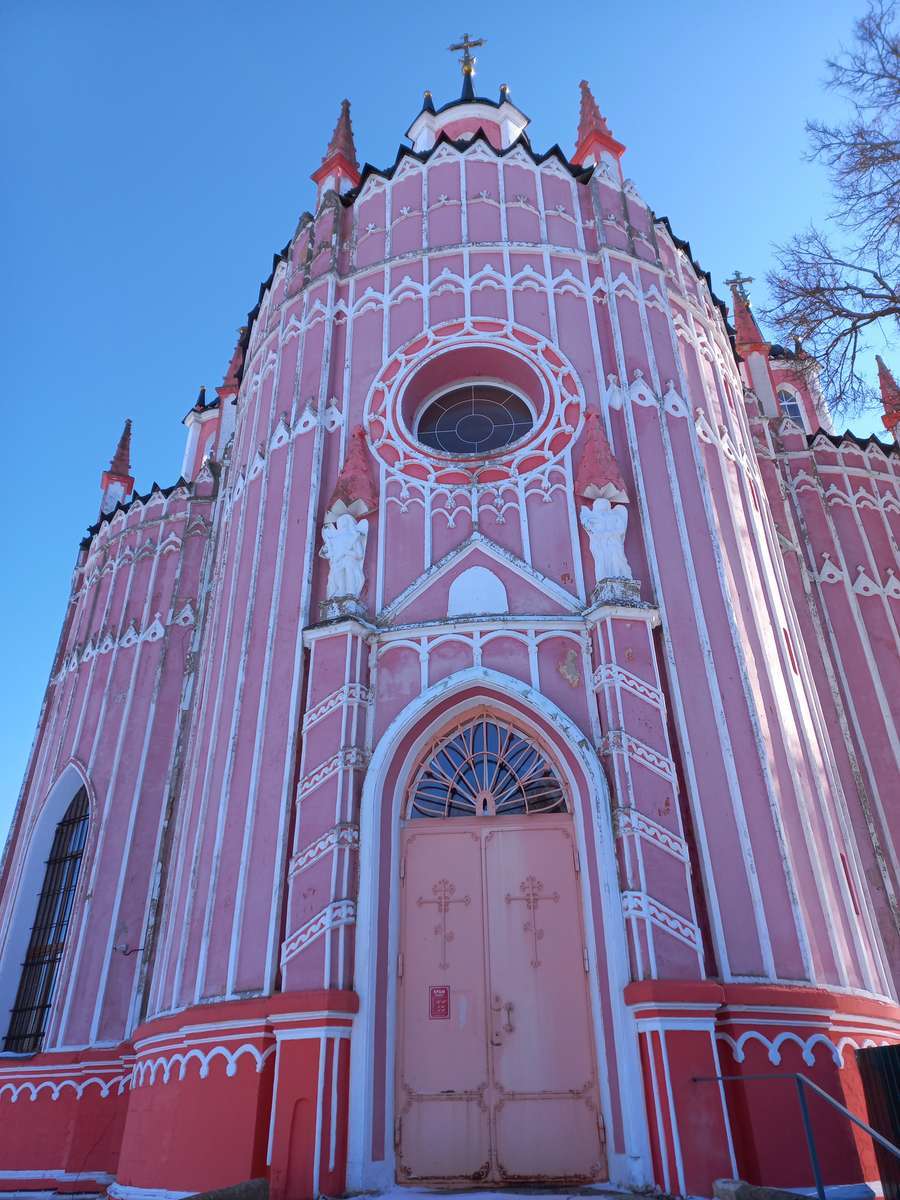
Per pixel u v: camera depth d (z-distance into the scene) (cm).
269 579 1499
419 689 1305
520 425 1625
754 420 2156
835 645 1911
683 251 1895
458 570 1411
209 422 2683
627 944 1094
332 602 1383
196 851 1357
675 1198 948
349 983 1112
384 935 1163
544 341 1599
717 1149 974
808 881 1245
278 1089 1055
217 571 1772
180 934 1324
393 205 1830
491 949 1167
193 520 2184
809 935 1192
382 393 1605
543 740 1283
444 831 1248
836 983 1180
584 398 1535
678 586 1370
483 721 1315
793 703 1460
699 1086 1002
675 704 1266
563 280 1669
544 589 1368
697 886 1163
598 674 1263
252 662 1440
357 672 1313
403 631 1342
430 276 1695
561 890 1189
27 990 1773
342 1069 1063
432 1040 1125
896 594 1988
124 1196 1173
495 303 1644
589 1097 1075
